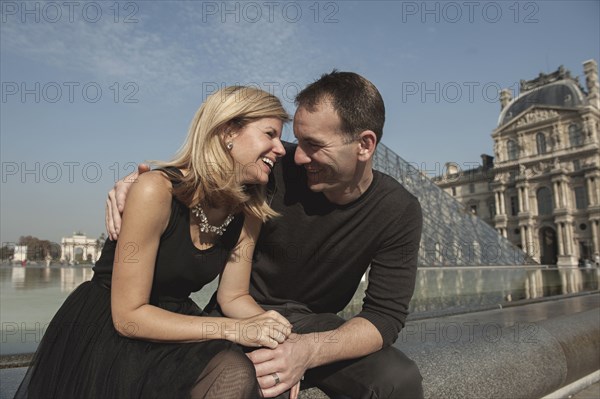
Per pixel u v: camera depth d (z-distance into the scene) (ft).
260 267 6.86
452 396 6.11
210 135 5.07
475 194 212.02
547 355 8.08
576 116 172.76
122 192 5.16
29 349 8.21
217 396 4.11
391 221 6.38
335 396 5.87
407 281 6.41
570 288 39.27
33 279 33.17
